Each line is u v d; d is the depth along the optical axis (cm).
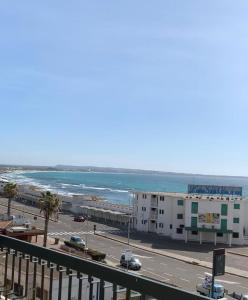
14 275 877
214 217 10188
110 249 8381
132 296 588
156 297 549
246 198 10862
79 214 13125
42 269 745
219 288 5369
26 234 7100
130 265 6719
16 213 12325
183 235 10431
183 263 7731
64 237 9206
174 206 10544
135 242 9500
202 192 11138
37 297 784
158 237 10462
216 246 9862
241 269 7475
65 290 909
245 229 10588
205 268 7356
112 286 618
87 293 767
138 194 11331
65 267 695
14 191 10988
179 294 524
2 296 812
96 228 10875
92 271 641
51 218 11612
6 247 819
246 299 5297
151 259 7850
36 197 14962
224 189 11125
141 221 11175
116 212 12381
